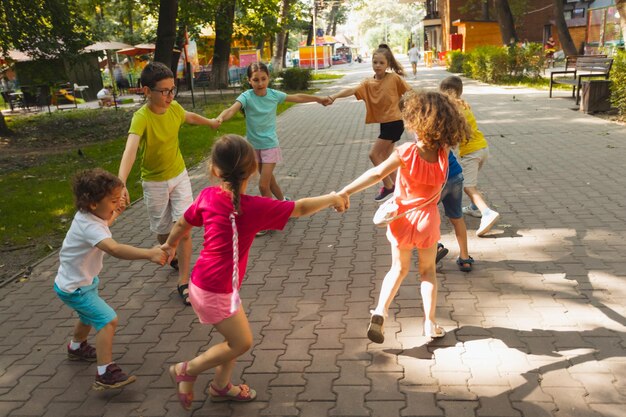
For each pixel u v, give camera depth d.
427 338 3.84
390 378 3.41
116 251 3.23
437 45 50.06
